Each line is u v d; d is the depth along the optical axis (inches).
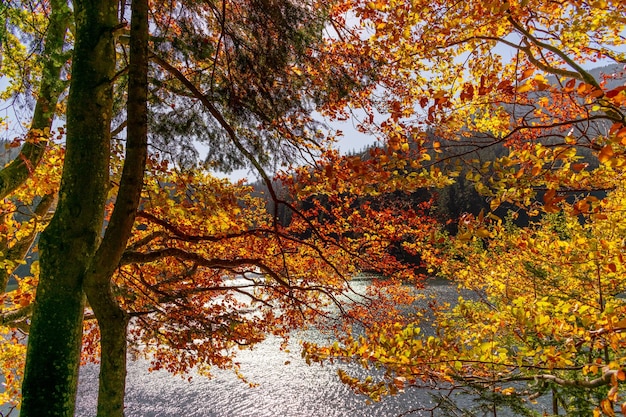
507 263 314.5
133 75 158.4
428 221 287.1
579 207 128.3
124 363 161.8
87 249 159.5
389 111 212.7
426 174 151.2
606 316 144.9
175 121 197.5
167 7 189.5
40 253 156.5
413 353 165.3
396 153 152.9
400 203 282.8
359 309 325.7
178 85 220.1
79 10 167.5
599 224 214.8
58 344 149.9
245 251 294.4
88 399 725.3
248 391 790.5
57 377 148.2
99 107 164.2
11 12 144.8
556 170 149.2
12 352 340.5
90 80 162.1
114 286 206.2
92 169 161.9
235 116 197.6
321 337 976.3
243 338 298.8
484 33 208.7
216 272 300.0
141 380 854.5
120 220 155.6
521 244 240.7
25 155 237.8
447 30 195.5
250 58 186.5
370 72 211.2
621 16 159.0
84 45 163.3
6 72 194.9
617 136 108.3
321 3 194.1
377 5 196.5
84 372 872.9
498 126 211.6
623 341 150.5
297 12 178.1
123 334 161.5
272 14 174.9
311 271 319.6
